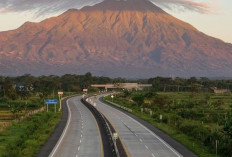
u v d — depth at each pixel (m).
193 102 187.88
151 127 105.75
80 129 101.75
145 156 66.25
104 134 92.44
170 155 67.25
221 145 70.50
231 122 76.94
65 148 73.62
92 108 159.00
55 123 115.06
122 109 165.38
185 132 95.31
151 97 195.25
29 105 185.88
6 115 145.75
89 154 67.62
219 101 185.38
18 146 74.75
